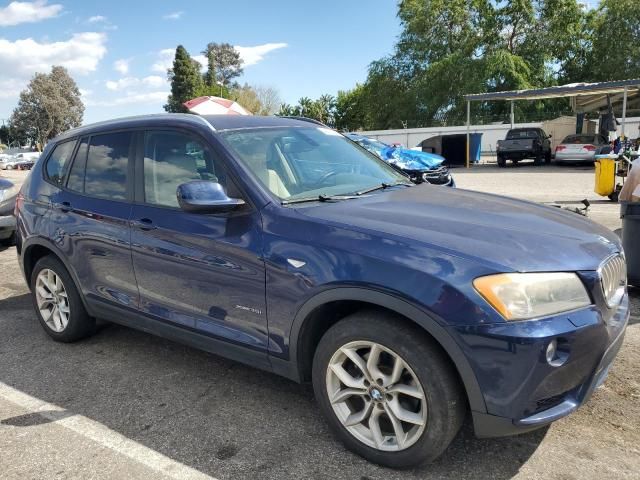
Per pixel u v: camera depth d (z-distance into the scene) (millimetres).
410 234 2613
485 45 40906
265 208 3010
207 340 3293
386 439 2703
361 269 2562
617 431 2965
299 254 2779
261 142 3496
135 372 3896
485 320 2305
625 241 5086
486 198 3459
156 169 3609
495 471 2666
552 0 39156
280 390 3564
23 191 4613
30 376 3885
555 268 2449
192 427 3152
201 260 3186
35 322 5020
